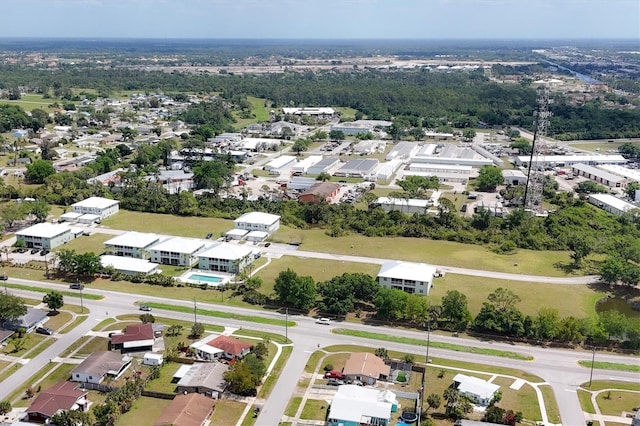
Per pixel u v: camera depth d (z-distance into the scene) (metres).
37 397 108.38
